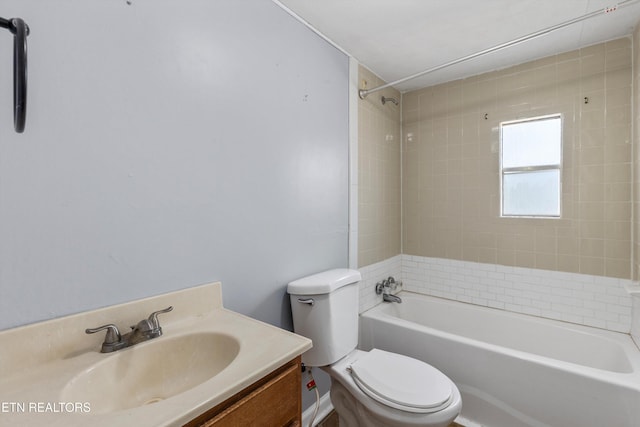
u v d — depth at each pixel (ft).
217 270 4.17
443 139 8.21
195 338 3.29
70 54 2.86
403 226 8.90
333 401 5.11
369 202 7.48
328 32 5.90
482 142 7.64
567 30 5.83
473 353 5.58
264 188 4.80
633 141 5.90
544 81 6.83
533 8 5.25
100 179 3.08
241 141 4.44
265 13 4.79
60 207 2.84
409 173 8.79
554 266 6.81
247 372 2.46
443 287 8.30
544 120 6.93
